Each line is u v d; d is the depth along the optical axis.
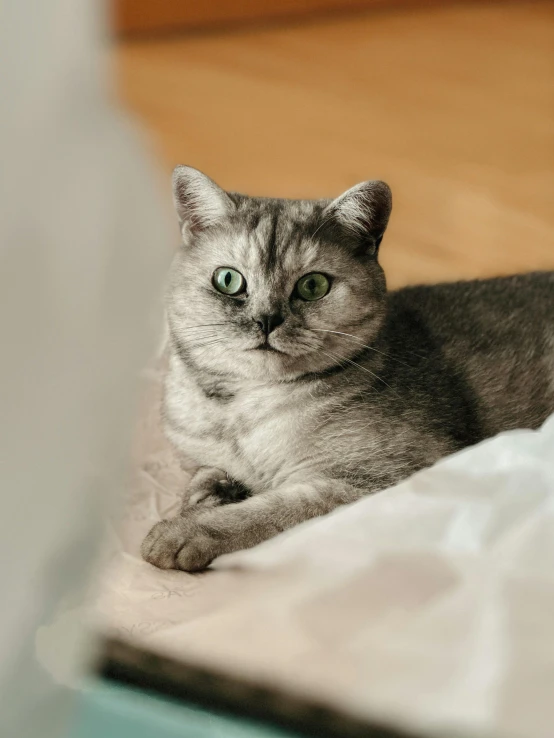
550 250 1.19
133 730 0.54
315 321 0.77
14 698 0.42
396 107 1.59
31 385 0.42
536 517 0.58
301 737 0.53
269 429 0.79
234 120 1.51
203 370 0.79
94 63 0.45
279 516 0.74
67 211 0.43
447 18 2.02
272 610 0.55
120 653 0.55
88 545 0.45
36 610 0.43
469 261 1.16
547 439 0.63
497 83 1.70
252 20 1.93
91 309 0.44
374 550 0.57
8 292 0.41
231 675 0.54
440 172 1.37
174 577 0.68
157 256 0.52
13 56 0.41
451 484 0.61
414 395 0.80
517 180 1.35
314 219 0.79
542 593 0.54
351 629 0.54
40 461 0.42
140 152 0.51
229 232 0.78
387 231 1.22
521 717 0.49
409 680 0.52
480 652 0.52
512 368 0.85
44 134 0.42
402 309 0.85
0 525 0.42
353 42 1.87
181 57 1.76
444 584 0.55
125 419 0.47
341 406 0.79
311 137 1.46
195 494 0.78
